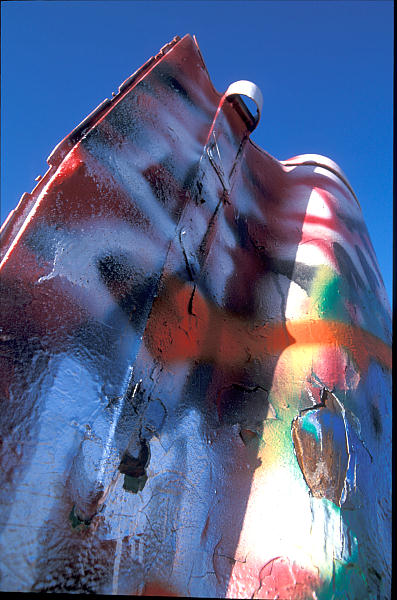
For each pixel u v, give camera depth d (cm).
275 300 258
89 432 145
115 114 207
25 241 149
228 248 264
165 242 208
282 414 206
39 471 127
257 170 327
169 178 226
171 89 258
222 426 196
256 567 157
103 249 175
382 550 182
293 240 294
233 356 224
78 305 158
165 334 194
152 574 142
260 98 303
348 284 275
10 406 127
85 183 177
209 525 164
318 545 168
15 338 136
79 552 128
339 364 230
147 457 162
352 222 336
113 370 163
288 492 180
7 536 114
